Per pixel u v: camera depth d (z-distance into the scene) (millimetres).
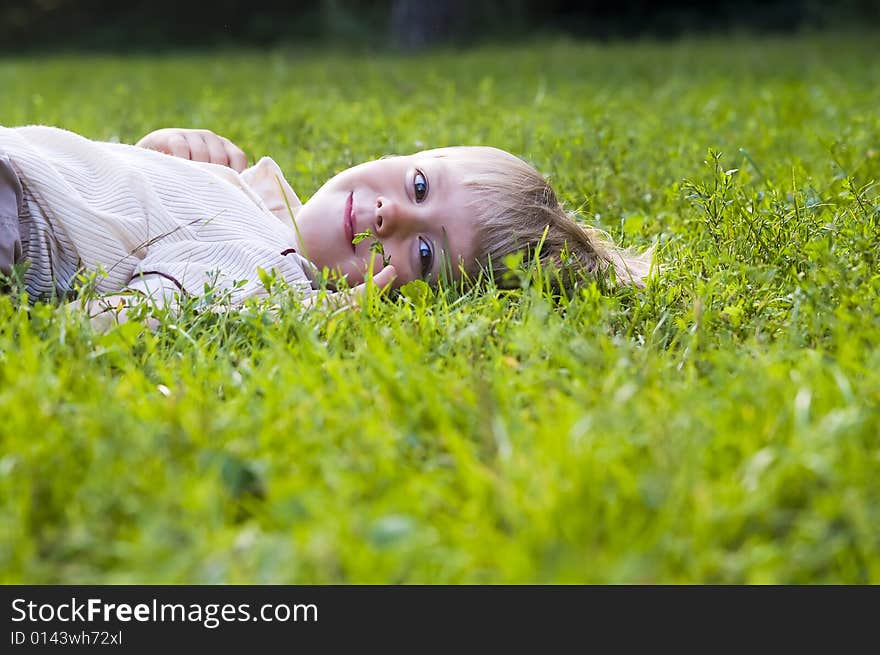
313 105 7934
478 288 3070
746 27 24141
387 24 25609
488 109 7336
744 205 3740
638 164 5160
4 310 2475
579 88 10500
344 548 1538
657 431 1811
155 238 3025
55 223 2873
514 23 24969
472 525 1632
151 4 27422
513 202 3352
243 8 27406
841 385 1999
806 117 7125
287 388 2092
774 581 1542
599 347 2361
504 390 2109
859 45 17172
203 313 2646
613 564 1491
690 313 2775
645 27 25719
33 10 27172
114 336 2383
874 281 2844
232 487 1729
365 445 1823
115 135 5973
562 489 1633
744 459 1782
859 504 1604
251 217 3219
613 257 3615
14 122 6781
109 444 1783
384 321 2688
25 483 1701
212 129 6398
